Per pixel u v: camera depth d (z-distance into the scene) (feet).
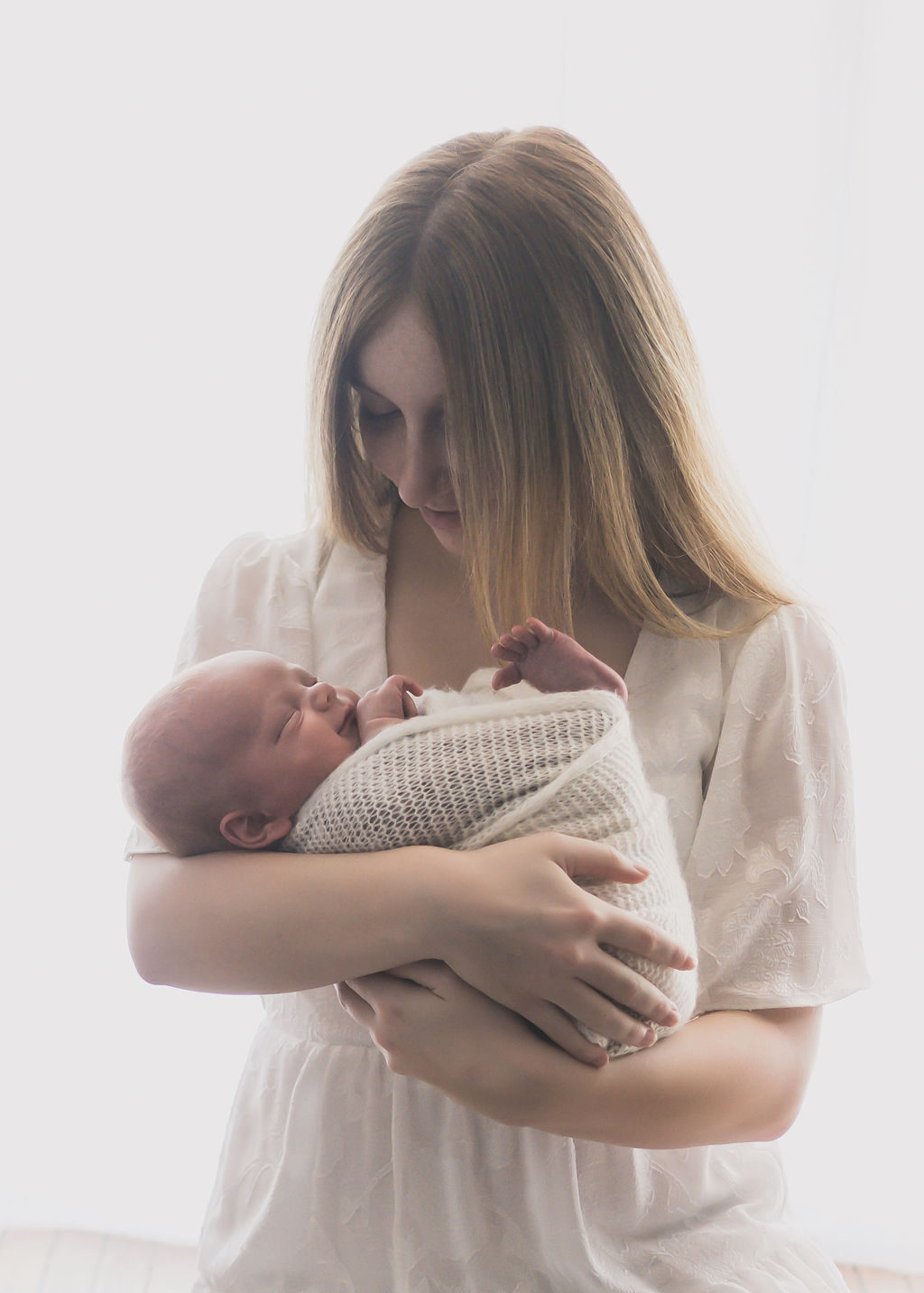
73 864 6.88
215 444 6.49
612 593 3.28
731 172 5.84
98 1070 7.01
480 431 2.96
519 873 2.43
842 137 5.74
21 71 6.18
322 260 6.32
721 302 5.97
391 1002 2.55
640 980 2.41
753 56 5.74
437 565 3.55
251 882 2.66
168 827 2.87
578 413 3.05
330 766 2.85
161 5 6.14
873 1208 6.84
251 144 6.25
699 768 3.20
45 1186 7.05
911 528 6.14
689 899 3.07
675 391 3.20
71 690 6.72
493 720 2.67
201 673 2.95
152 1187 7.05
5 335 6.37
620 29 5.76
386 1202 3.04
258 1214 3.13
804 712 3.16
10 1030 6.97
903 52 5.63
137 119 6.23
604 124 5.85
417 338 2.90
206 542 6.57
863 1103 6.79
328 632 3.51
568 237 2.99
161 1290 6.70
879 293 5.88
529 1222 2.93
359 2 6.10
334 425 3.31
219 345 6.41
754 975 3.00
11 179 6.25
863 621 6.31
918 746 6.41
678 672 3.26
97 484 6.53
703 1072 2.67
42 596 6.62
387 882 2.51
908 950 6.61
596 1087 2.50
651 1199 3.03
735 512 3.38
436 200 2.98
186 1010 6.99
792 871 3.03
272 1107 3.22
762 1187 3.23
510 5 6.05
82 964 6.94
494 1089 2.48
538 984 2.40
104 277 6.35
